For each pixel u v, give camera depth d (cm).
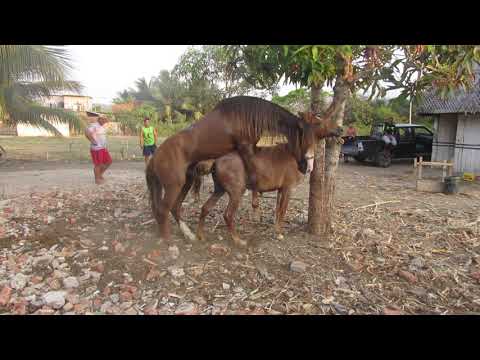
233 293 393
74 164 1326
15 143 2220
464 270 446
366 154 1384
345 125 2022
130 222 589
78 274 423
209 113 461
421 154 1468
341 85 462
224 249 484
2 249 478
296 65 410
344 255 473
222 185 482
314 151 459
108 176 1028
